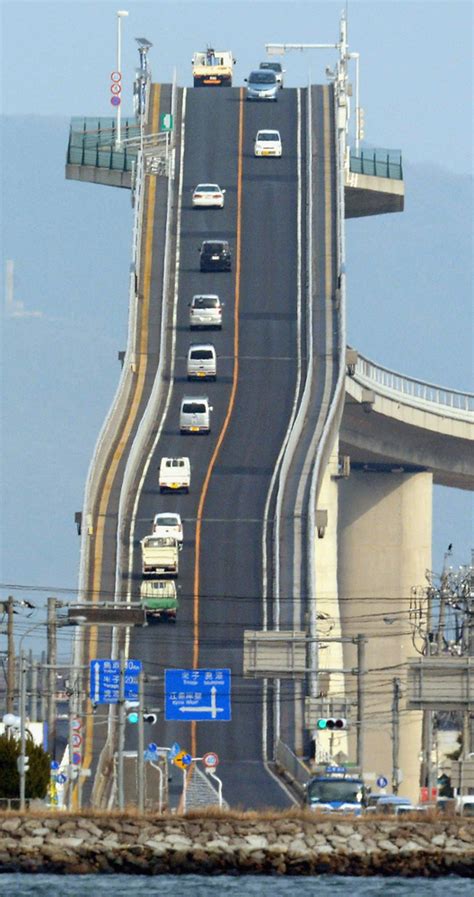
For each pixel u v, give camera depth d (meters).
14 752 158.25
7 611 166.88
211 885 127.88
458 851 134.12
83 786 175.62
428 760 198.88
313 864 133.62
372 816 139.38
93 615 167.25
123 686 165.50
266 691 196.12
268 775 180.00
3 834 133.88
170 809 162.62
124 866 133.00
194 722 193.62
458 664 171.50
